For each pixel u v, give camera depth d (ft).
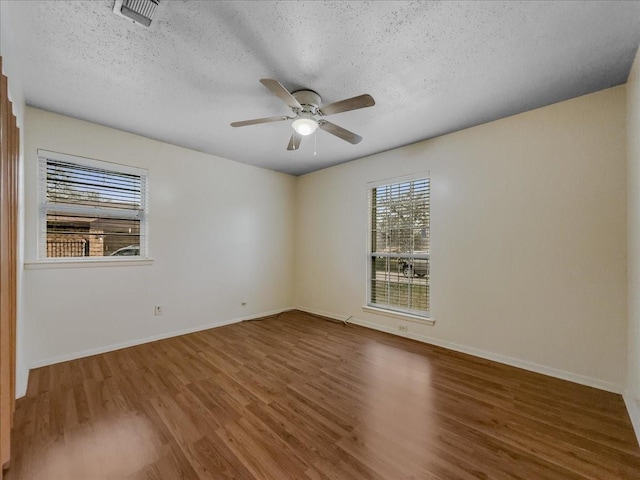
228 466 4.89
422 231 11.33
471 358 9.47
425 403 6.82
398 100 8.01
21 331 7.57
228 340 11.20
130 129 10.08
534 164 8.50
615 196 7.27
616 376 7.22
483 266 9.53
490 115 8.95
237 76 6.89
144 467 4.85
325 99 7.91
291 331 12.39
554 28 5.35
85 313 9.48
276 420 6.14
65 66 6.50
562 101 8.04
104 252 10.02
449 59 6.26
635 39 5.62
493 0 4.75
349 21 5.19
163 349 10.20
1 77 4.28
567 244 7.96
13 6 4.79
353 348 10.39
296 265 16.70
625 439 5.56
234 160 13.70
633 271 6.55
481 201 9.57
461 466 4.91
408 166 11.58
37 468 4.80
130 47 5.89
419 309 11.46
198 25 5.29
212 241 12.91
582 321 7.72
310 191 15.88
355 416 6.31
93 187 9.76
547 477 4.68
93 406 6.61
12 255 5.60
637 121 6.07
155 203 11.12
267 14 5.04
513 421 6.13
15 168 6.00
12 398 5.68
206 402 6.81
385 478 4.65
